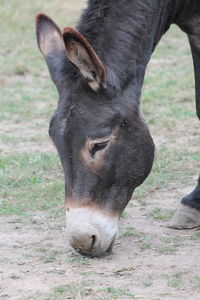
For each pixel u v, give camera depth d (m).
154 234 11.84
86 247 9.82
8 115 19.80
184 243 11.44
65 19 30.92
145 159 10.05
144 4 10.27
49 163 15.65
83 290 9.55
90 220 9.65
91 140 9.57
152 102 20.36
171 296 9.37
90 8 10.12
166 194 13.89
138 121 9.97
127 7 10.16
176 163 15.56
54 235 11.84
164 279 9.93
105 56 9.88
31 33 30.38
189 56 26.50
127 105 9.86
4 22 31.84
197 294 9.42
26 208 13.20
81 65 9.26
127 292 9.49
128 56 10.01
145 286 9.71
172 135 17.64
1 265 10.67
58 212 12.90
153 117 18.81
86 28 10.00
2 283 10.01
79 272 10.26
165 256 10.81
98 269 10.34
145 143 10.01
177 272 10.15
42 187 14.12
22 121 19.36
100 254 10.49
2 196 13.88
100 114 9.62
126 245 11.31
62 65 9.85
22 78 23.94
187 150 16.41
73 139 9.58
